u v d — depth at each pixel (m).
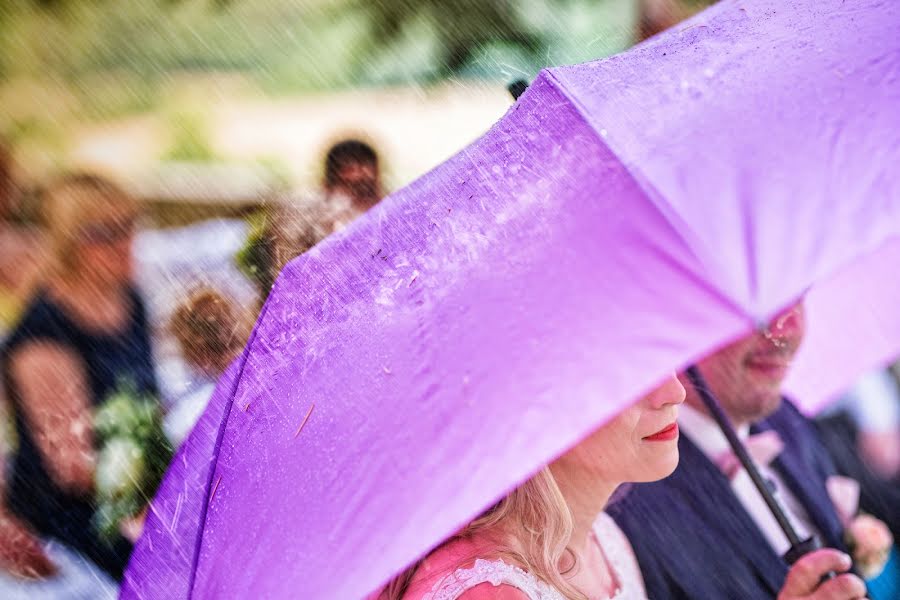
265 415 2.04
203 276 4.56
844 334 3.24
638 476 2.19
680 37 2.24
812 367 3.28
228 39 6.83
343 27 6.82
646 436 2.17
